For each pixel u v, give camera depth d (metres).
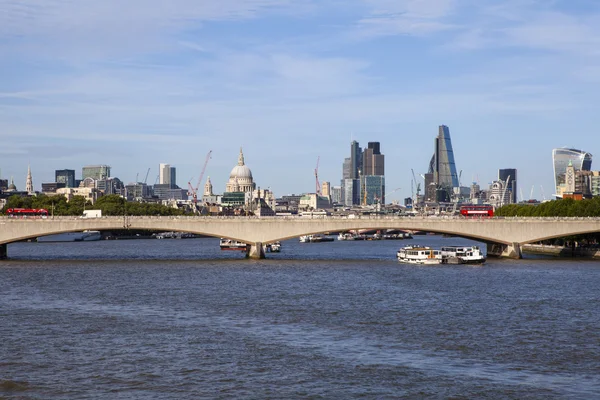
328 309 169.25
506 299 184.88
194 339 136.75
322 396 104.75
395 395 105.19
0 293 196.88
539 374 114.69
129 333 142.00
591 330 145.00
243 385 109.38
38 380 111.62
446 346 131.38
